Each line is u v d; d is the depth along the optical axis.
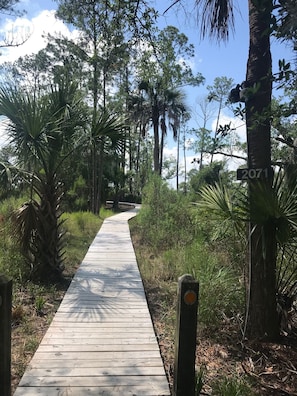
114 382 3.21
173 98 29.72
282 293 4.46
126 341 4.10
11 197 11.03
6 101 6.09
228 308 4.68
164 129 31.98
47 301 5.71
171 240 10.73
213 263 5.34
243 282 4.82
